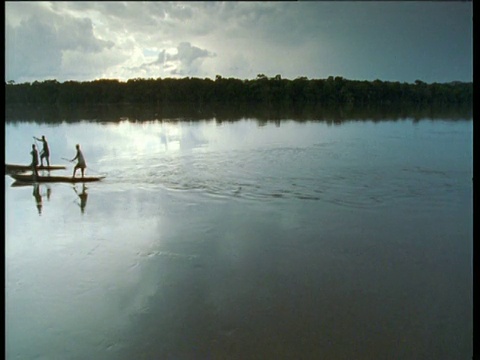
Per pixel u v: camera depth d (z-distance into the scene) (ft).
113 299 26.30
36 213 43.52
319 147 84.99
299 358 20.52
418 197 48.85
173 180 57.77
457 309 24.64
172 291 27.20
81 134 104.83
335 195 49.93
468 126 119.65
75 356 21.17
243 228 38.55
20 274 29.63
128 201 47.78
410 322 23.44
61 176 59.31
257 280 28.48
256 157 74.74
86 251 33.58
